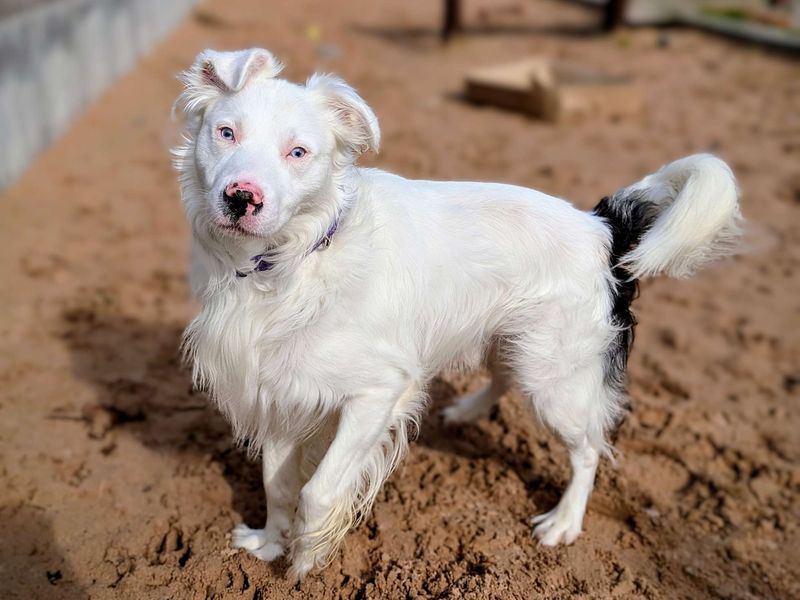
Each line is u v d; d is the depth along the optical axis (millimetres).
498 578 1106
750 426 1523
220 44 3707
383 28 4293
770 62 3896
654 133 2984
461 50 3965
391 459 1123
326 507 1032
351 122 982
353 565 1136
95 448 1318
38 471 1255
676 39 4242
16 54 2264
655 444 1443
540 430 1368
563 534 1197
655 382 1630
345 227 997
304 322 987
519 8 4914
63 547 1135
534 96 3049
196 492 1247
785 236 2281
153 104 2945
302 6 4586
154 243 2027
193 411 1430
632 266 1121
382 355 1028
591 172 2596
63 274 1828
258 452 1153
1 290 1745
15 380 1459
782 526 1287
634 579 1151
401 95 3252
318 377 1013
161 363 1559
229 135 938
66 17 2623
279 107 940
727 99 3396
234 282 998
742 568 1201
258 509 1226
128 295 1782
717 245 1136
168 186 2357
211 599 1070
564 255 1123
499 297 1129
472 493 1280
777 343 1797
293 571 1088
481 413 1416
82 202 2195
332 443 1043
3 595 1050
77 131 2635
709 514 1300
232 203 885
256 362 1022
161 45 3617
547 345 1139
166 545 1157
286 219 922
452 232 1095
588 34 4359
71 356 1551
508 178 2510
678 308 1930
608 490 1319
